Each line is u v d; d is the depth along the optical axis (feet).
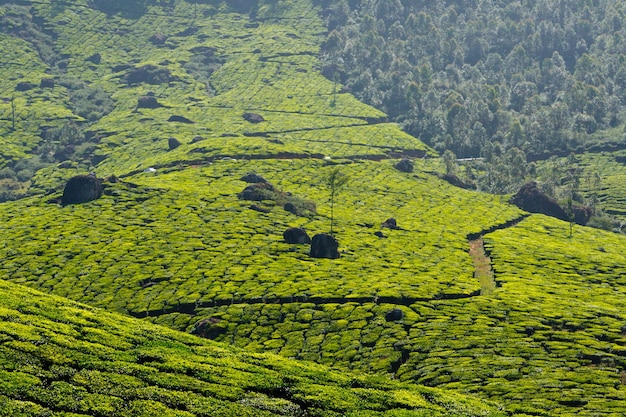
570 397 271.28
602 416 249.55
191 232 562.66
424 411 214.07
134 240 538.88
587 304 430.20
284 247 536.42
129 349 222.69
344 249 545.85
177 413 182.60
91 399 181.27
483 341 351.46
